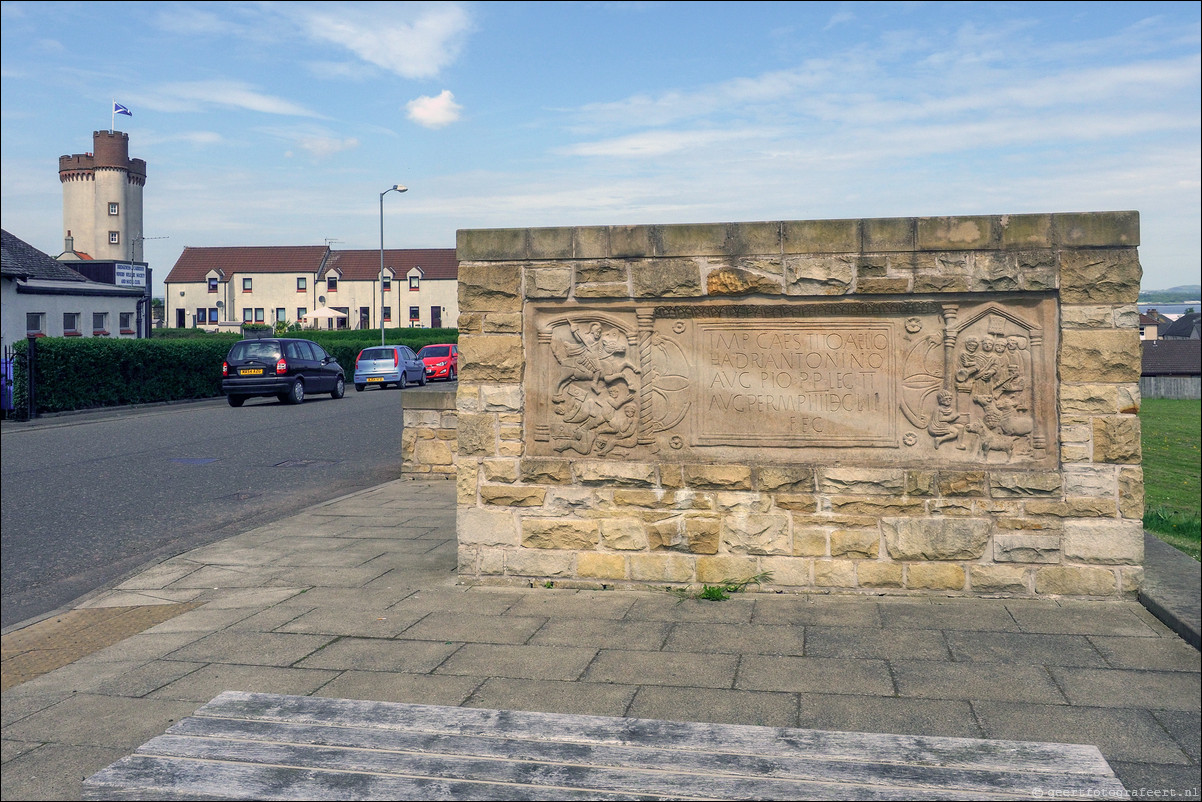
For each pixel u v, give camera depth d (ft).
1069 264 20.61
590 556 22.62
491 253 22.90
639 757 12.57
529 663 17.38
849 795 11.28
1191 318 274.77
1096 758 12.34
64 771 13.33
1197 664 16.65
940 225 21.11
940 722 14.32
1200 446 79.92
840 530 21.49
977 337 21.29
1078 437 20.67
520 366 22.91
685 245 22.16
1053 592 20.79
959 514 21.06
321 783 11.85
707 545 22.06
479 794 11.47
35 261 112.27
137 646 18.97
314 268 266.57
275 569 25.21
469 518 23.16
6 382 69.15
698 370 22.41
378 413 74.23
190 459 48.34
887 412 21.63
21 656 18.70
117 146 215.92
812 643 18.20
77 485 40.16
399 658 17.79
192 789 11.76
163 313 271.90
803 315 21.91
